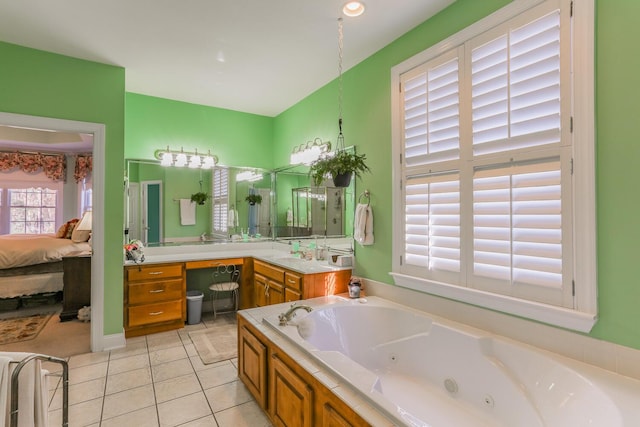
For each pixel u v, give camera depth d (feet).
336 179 8.84
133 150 13.05
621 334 5.16
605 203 5.32
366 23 8.34
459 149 7.50
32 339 11.09
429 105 8.18
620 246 5.17
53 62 9.66
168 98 13.66
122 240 10.60
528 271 6.26
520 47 6.37
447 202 7.74
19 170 20.16
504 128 6.63
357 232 9.96
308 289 9.78
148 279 11.46
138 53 9.77
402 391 7.33
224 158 14.96
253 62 10.41
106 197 10.32
